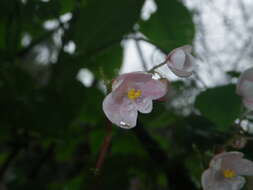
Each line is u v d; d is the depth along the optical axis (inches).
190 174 7.0
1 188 8.6
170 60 4.6
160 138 8.2
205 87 6.5
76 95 7.0
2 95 6.9
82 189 7.2
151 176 7.3
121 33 6.5
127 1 6.4
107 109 4.4
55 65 7.1
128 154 7.3
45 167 10.9
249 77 5.6
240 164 5.1
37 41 7.9
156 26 7.8
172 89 7.1
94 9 6.4
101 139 8.0
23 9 7.3
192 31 7.7
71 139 8.0
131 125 4.4
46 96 6.9
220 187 5.1
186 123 6.5
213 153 5.5
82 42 6.6
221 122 6.0
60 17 7.4
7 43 7.5
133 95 4.5
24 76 7.1
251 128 6.2
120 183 7.2
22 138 7.4
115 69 8.4
